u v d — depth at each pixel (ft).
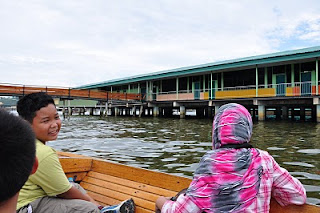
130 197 10.15
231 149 4.93
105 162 11.76
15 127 2.30
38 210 6.63
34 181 6.61
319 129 39.91
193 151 23.82
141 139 32.09
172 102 79.10
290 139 30.25
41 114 6.82
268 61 57.21
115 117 89.86
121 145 27.76
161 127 47.93
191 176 15.98
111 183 11.14
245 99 60.39
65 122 64.13
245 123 5.04
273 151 23.34
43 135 6.93
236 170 4.76
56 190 6.81
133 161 20.15
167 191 9.65
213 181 4.78
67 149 25.70
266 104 58.13
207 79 77.77
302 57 52.65
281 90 61.72
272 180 5.08
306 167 17.71
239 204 4.64
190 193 4.95
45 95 7.14
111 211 8.36
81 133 38.99
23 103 6.89
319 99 50.11
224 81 73.92
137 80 90.89
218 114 5.27
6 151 2.17
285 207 6.16
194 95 74.79
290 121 57.41
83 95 76.69
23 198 6.51
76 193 7.21
